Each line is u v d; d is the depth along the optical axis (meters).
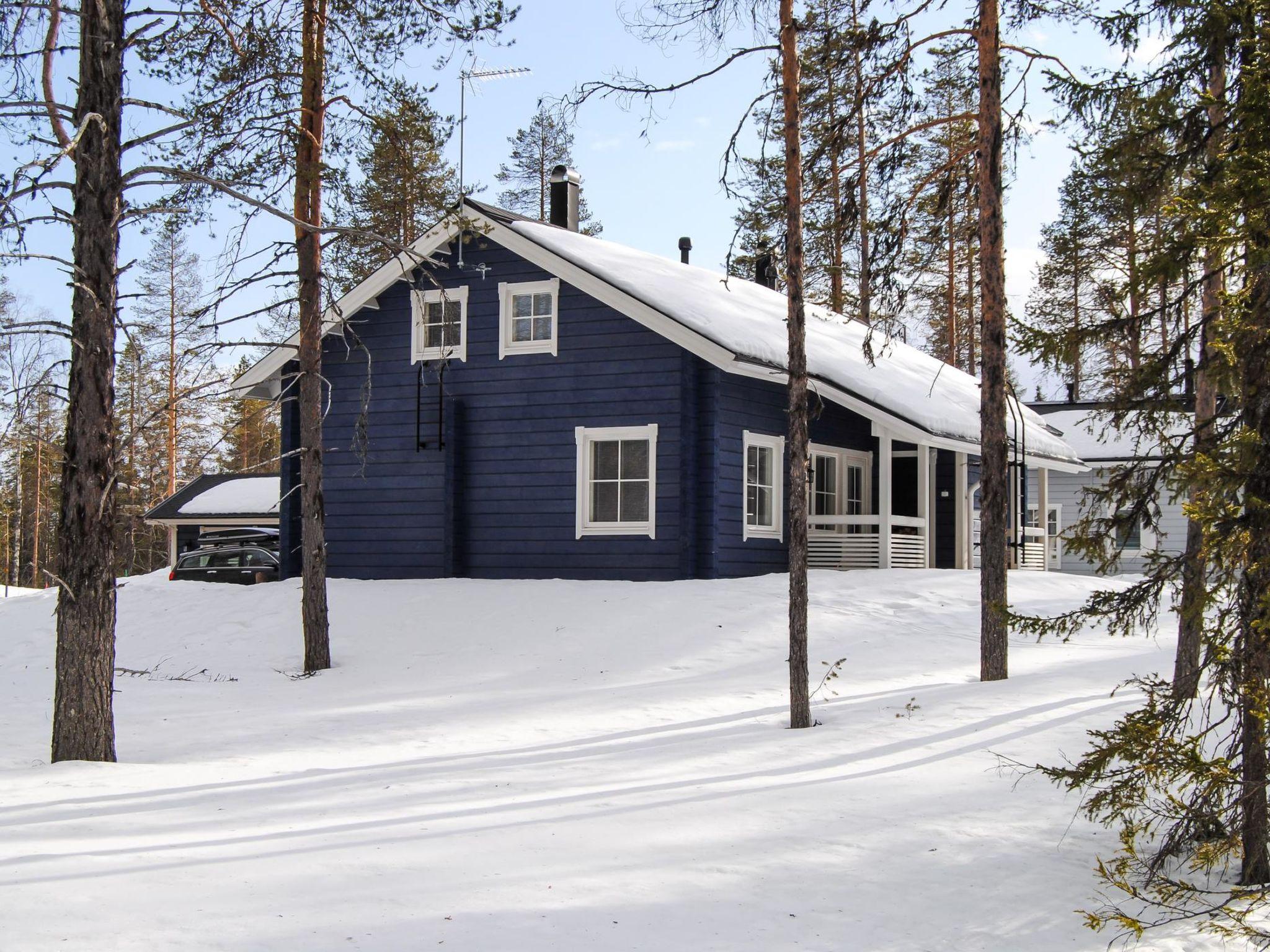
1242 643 7.19
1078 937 6.28
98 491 11.00
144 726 13.04
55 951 5.36
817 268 15.48
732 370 20.69
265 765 10.54
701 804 8.74
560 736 11.80
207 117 11.77
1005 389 14.57
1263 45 7.52
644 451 21.55
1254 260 7.00
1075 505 35.44
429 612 19.56
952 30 14.66
